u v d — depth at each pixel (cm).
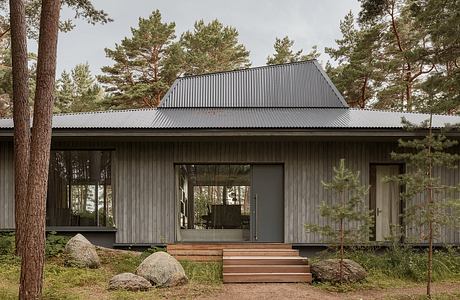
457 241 1089
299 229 1102
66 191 1111
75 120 1130
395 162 1115
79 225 1107
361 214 825
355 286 829
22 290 644
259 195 1122
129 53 2822
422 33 2169
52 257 959
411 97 2347
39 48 676
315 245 1091
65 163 1118
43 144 667
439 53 1611
